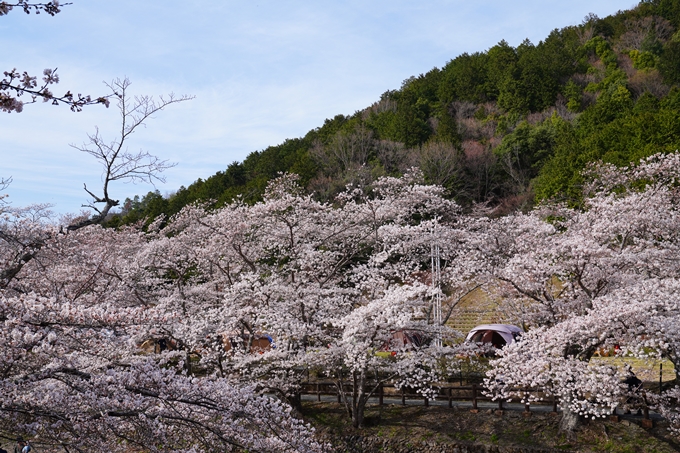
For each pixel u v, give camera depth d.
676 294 13.06
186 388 7.75
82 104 5.67
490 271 16.41
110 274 16.05
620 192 24.83
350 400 17.58
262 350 17.06
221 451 7.99
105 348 8.65
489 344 15.91
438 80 58.69
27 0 4.96
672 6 57.91
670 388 15.35
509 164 41.69
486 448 14.69
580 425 14.70
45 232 10.70
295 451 8.53
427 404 16.81
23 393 7.20
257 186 40.59
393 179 21.09
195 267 21.88
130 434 8.14
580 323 12.91
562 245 14.23
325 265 19.52
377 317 14.18
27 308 6.93
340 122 55.66
